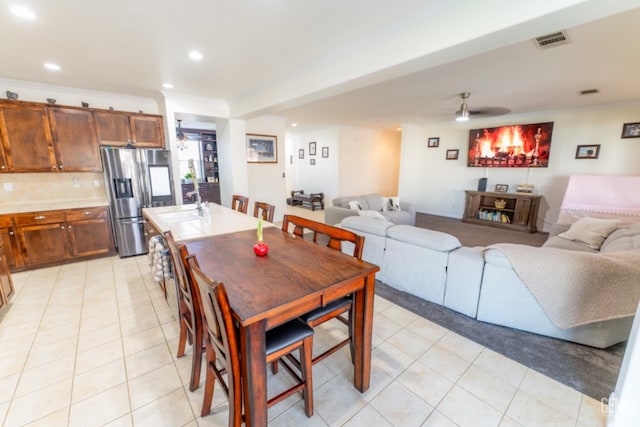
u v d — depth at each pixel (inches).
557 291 78.4
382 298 109.2
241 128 192.7
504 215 236.4
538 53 101.7
